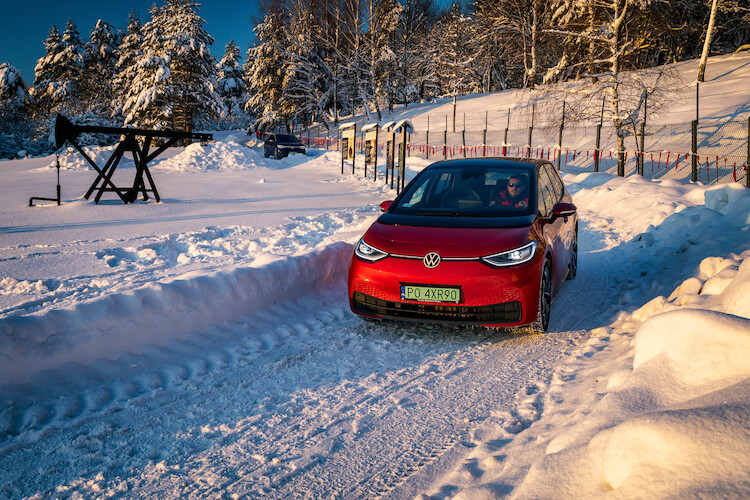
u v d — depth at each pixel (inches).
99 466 95.9
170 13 1836.9
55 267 256.4
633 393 84.2
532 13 1717.5
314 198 564.7
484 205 179.3
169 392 127.3
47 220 401.7
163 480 91.2
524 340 159.5
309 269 208.2
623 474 58.9
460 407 116.0
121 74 2122.3
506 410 113.0
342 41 2097.7
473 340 160.7
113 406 119.0
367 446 100.9
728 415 57.2
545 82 890.1
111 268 254.1
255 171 934.4
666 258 235.0
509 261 150.1
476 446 98.7
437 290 150.6
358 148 1523.1
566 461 70.7
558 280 188.2
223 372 139.7
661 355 90.7
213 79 1907.0
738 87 1158.3
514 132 1250.6
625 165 808.3
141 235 339.6
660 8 1006.4
